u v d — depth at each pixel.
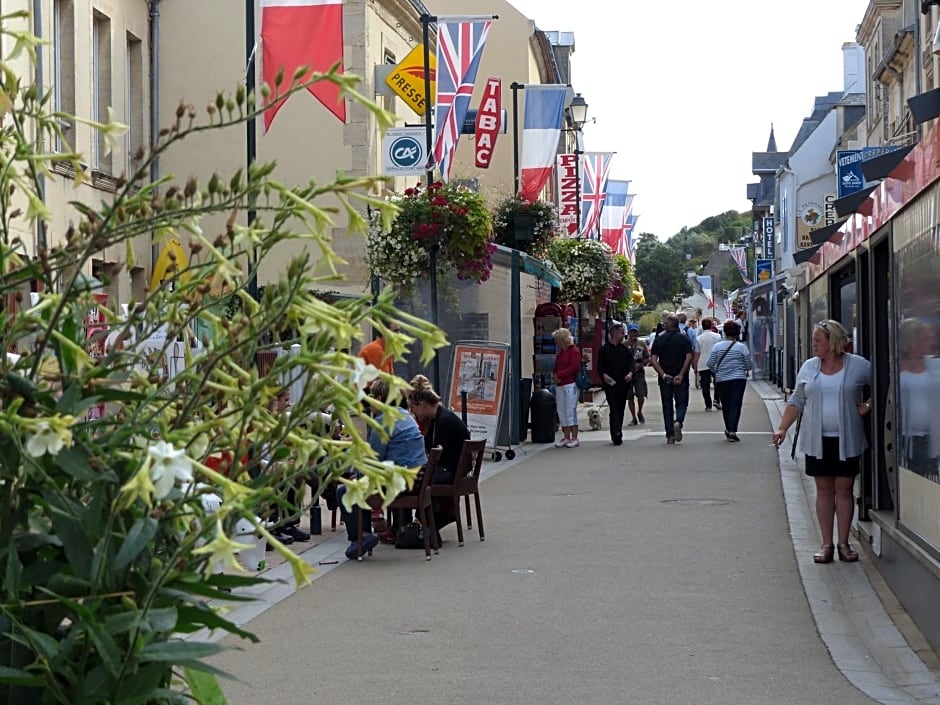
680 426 22.95
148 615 2.54
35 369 2.68
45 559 2.69
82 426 2.62
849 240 12.42
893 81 37.78
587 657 7.74
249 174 2.71
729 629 8.47
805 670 7.39
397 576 10.63
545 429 23.59
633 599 9.52
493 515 14.31
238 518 2.62
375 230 20.03
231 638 8.26
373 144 26.89
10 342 2.66
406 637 8.34
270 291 2.74
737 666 7.49
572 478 17.78
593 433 26.14
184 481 2.54
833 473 10.83
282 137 26.53
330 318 2.68
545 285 29.98
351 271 23.56
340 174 2.75
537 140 27.66
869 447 11.48
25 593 2.63
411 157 21.09
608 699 6.79
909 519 8.68
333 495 11.55
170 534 2.77
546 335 27.19
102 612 2.59
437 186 20.39
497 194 27.41
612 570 10.75
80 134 20.33
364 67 26.73
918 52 30.14
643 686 7.05
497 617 8.95
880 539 10.10
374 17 27.70
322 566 11.16
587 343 38.56
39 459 2.62
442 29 21.41
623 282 40.31
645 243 128.50
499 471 18.86
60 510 2.56
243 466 2.76
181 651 2.55
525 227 25.36
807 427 10.90
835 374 10.80
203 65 25.73
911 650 7.75
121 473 2.62
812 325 17.64
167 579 2.55
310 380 2.72
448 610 9.21
